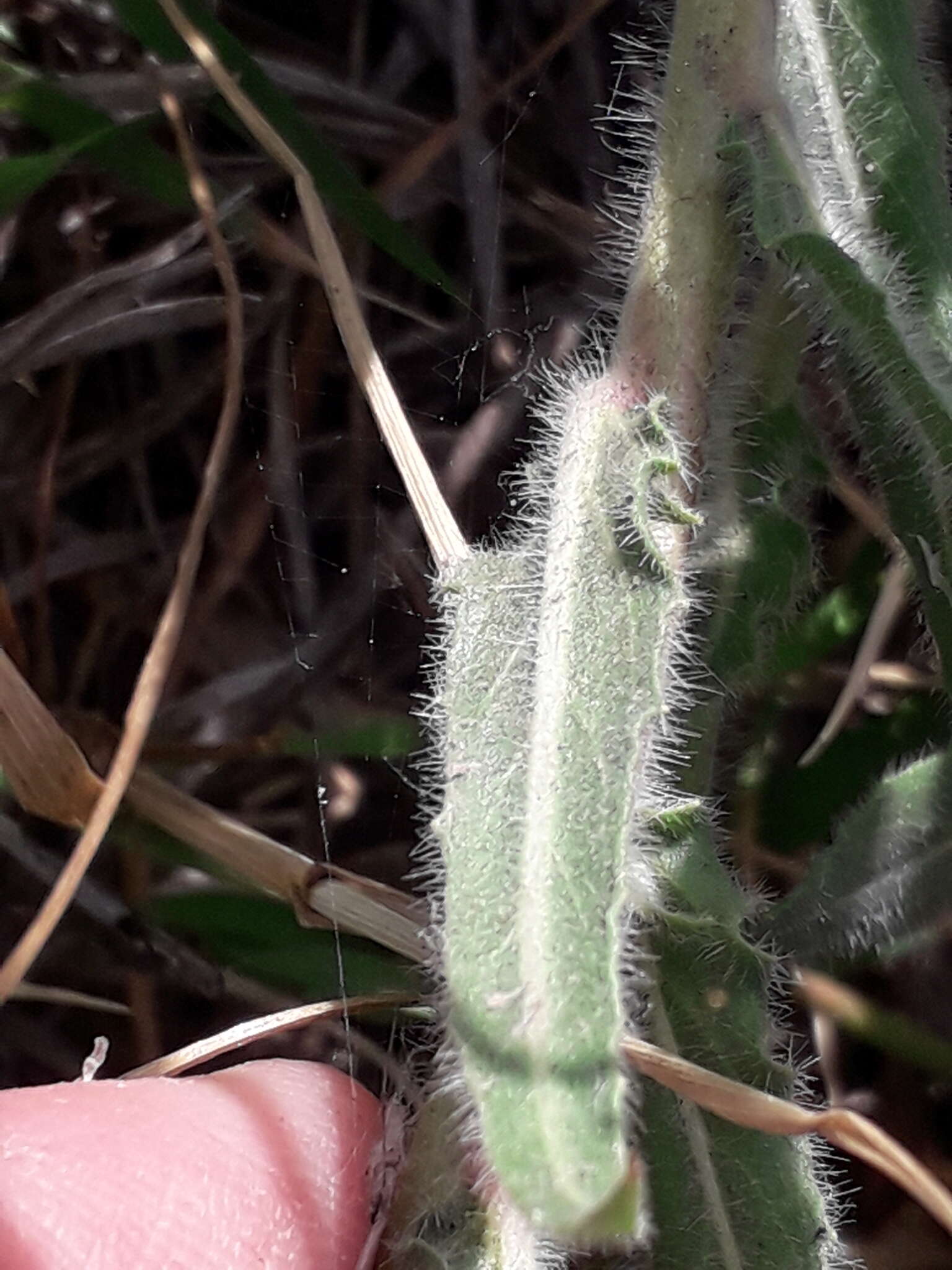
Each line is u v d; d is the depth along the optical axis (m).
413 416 0.12
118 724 0.12
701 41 0.09
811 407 0.10
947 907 0.09
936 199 0.09
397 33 0.12
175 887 0.11
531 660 0.07
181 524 0.12
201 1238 0.08
